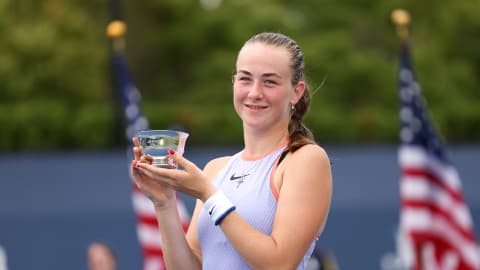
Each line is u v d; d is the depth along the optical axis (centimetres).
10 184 2444
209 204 784
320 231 827
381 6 5544
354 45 5488
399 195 2494
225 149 3409
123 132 3136
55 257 2420
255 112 836
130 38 5353
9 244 2414
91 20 5234
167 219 850
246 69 838
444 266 1777
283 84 834
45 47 4703
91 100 4822
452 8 5416
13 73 4634
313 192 803
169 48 5425
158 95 5381
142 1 5416
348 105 5025
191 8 5450
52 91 4734
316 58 4900
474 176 2547
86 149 3619
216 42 5419
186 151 3238
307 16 5553
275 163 835
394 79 5134
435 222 1784
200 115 3744
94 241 2433
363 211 2462
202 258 863
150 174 789
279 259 775
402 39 1838
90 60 4866
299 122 859
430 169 1800
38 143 3609
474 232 2511
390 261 2442
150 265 1912
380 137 3738
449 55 5406
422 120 1811
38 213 2431
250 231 779
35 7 5034
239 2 5466
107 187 2461
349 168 2498
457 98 5134
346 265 2439
